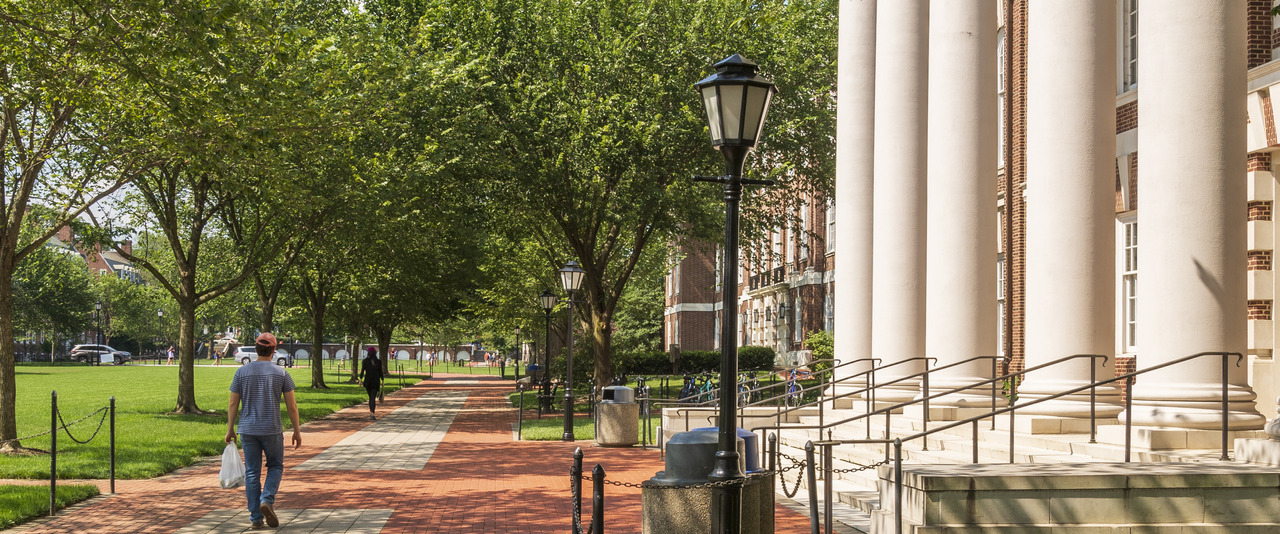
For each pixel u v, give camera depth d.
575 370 31.44
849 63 18.52
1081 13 11.55
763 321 53.41
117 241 25.30
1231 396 9.58
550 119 26.20
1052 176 11.65
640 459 16.78
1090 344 11.55
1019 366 19.44
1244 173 9.65
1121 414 10.15
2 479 13.56
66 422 22.66
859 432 14.48
